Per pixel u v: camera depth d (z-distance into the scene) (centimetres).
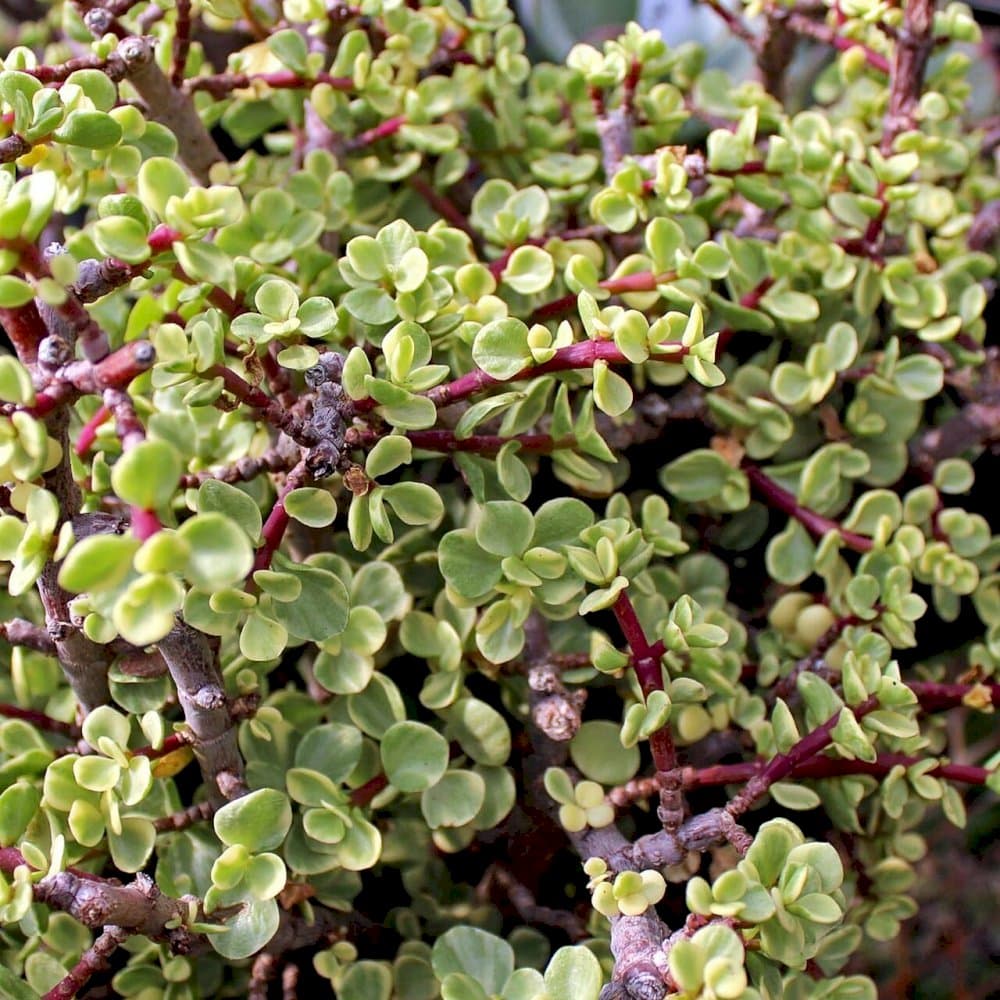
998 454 55
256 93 52
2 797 41
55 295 38
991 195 56
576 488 49
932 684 48
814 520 49
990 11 64
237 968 47
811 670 48
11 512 42
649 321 49
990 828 62
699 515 53
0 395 38
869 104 55
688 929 39
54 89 42
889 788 45
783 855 40
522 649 46
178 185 42
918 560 49
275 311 42
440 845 46
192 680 41
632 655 43
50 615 42
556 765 47
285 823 41
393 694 45
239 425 46
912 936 61
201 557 36
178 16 48
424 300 44
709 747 48
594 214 48
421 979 46
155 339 40
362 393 42
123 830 42
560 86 55
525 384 43
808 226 50
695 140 60
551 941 49
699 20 64
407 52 52
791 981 45
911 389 50
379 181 53
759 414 50
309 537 48
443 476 52
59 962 44
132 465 35
